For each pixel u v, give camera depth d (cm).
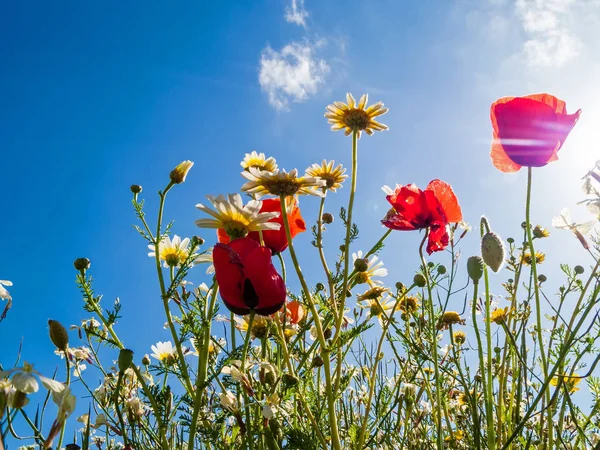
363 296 46
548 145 37
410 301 51
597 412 41
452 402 54
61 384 22
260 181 38
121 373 30
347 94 46
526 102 38
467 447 46
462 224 45
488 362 37
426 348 44
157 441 39
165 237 41
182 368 35
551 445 35
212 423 37
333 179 50
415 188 43
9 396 22
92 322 46
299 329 45
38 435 32
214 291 35
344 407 47
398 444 46
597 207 36
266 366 35
